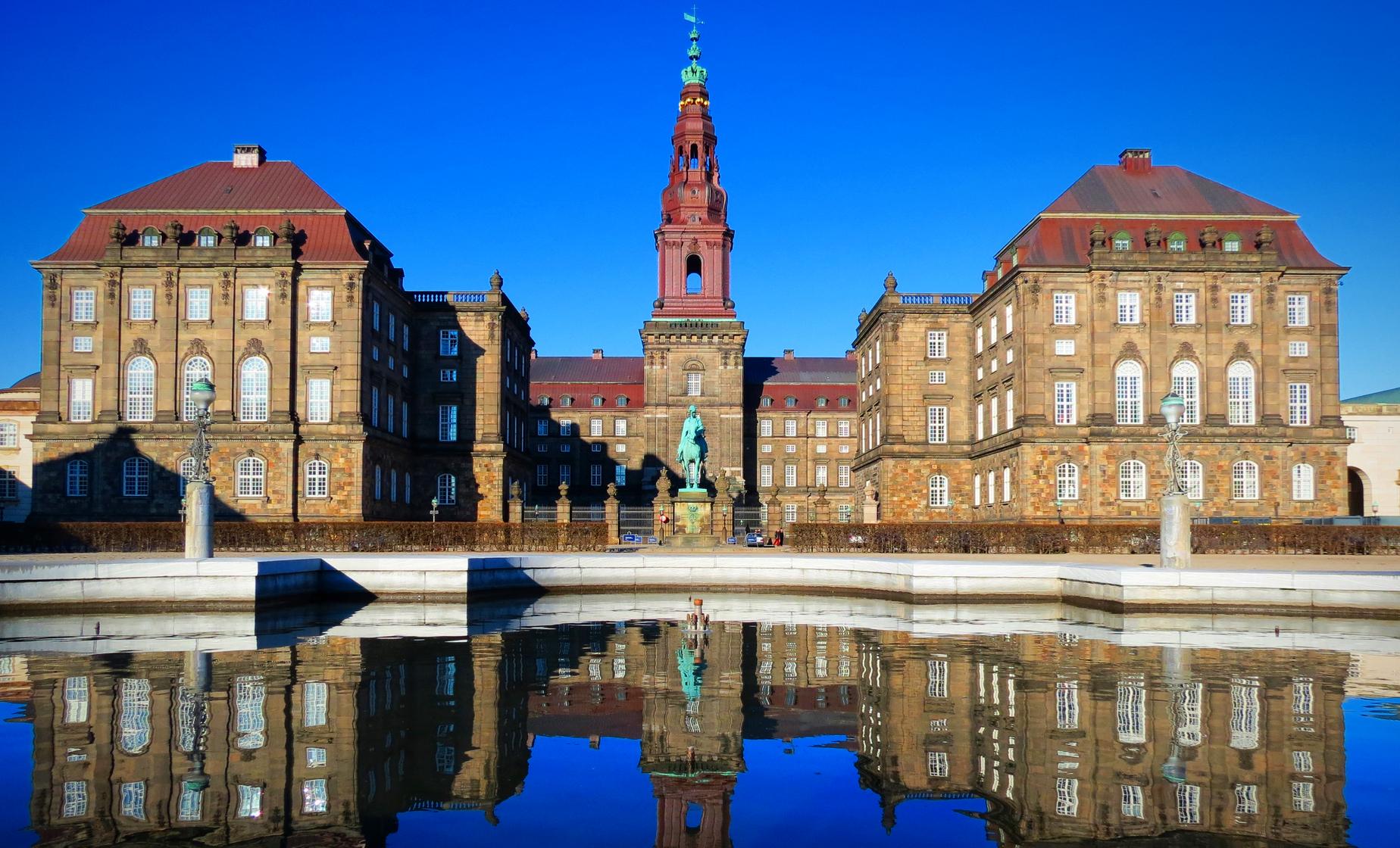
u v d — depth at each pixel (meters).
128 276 73.12
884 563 42.47
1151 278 76.44
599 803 14.66
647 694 21.75
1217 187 82.44
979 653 26.73
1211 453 75.50
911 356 93.50
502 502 88.25
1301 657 25.91
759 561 45.88
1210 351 76.06
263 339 72.88
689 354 115.88
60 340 73.00
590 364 140.50
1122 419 76.50
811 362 142.00
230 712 19.56
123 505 71.56
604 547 59.47
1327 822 13.69
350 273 73.44
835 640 29.47
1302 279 76.62
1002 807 14.38
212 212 75.25
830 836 13.37
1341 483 75.31
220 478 71.75
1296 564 47.69
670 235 118.94
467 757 16.80
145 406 72.75
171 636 30.00
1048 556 55.38
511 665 25.19
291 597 39.00
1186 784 15.33
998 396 84.19
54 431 71.94
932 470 92.62
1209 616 35.06
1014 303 79.56
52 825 13.40
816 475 132.12
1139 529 59.78
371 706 20.34
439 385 88.81
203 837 13.03
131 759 16.39
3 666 24.36
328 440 72.56
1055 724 18.89
